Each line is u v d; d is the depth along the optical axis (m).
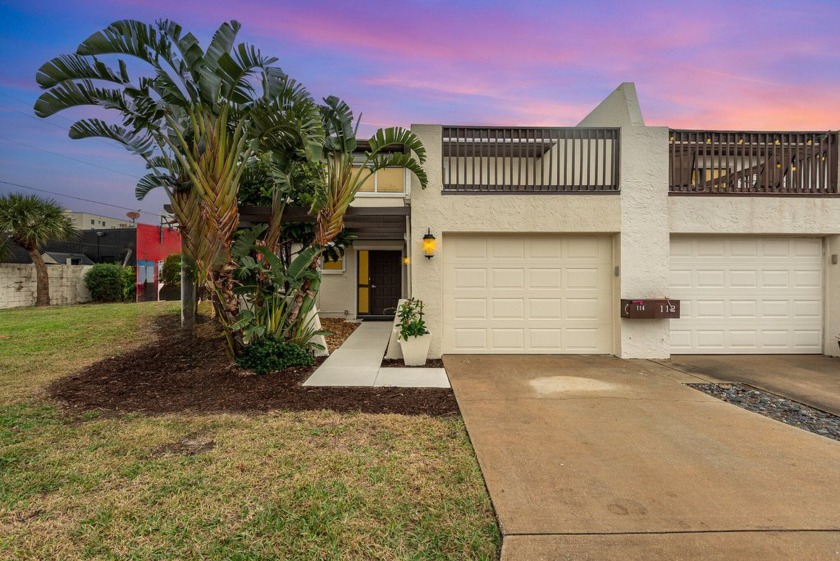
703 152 7.51
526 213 7.27
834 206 7.46
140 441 3.72
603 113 8.46
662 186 7.32
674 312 7.01
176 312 11.79
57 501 2.75
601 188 7.33
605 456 3.45
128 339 8.48
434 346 7.23
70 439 3.77
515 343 7.52
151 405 4.77
